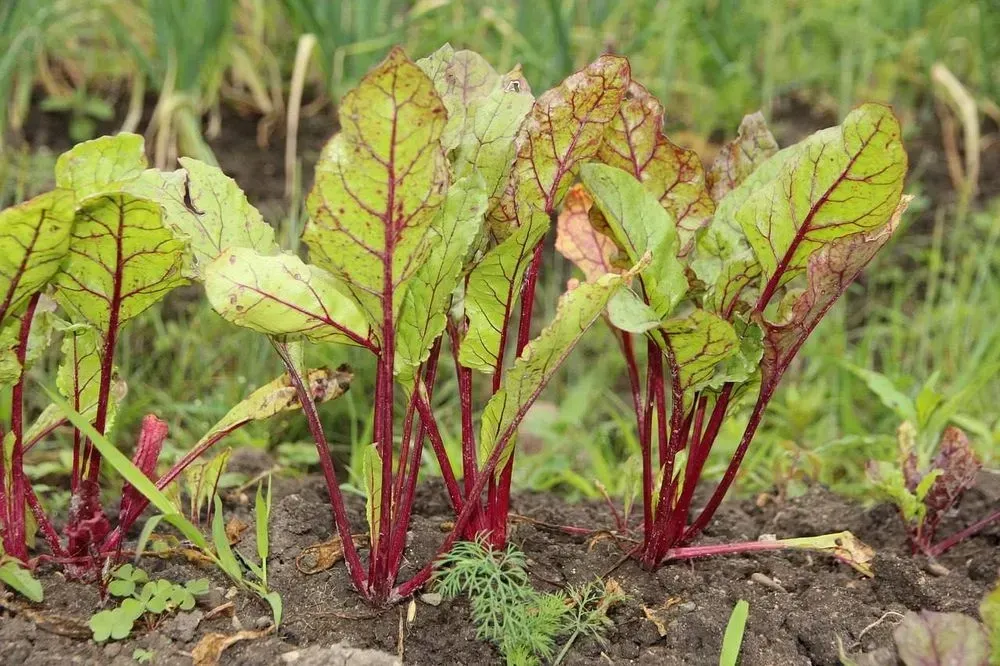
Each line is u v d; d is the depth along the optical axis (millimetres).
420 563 1446
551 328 1328
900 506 1530
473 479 1431
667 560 1478
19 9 2475
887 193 1349
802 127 2918
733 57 2906
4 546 1402
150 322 2043
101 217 1333
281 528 1483
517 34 2623
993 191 2725
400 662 1354
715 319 1348
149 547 1464
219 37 2482
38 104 2656
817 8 3045
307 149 2617
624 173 1375
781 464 1649
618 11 2875
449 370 2066
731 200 1425
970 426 1731
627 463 1529
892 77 3023
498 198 1394
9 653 1360
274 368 1937
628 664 1387
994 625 1331
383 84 1276
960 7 3074
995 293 2223
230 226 1388
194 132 2352
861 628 1417
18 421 1394
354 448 1722
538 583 1445
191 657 1365
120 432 1851
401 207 1312
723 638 1394
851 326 2344
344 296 1359
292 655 1361
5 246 1312
